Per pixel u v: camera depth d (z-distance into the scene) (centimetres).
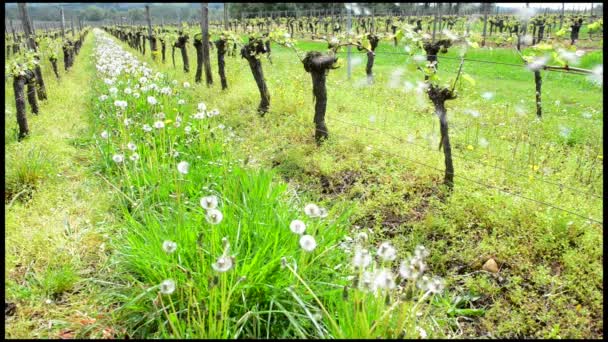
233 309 319
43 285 368
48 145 698
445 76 1335
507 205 484
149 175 538
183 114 802
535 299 368
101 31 7025
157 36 2412
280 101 939
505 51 1867
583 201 496
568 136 739
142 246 364
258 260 340
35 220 475
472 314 357
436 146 697
